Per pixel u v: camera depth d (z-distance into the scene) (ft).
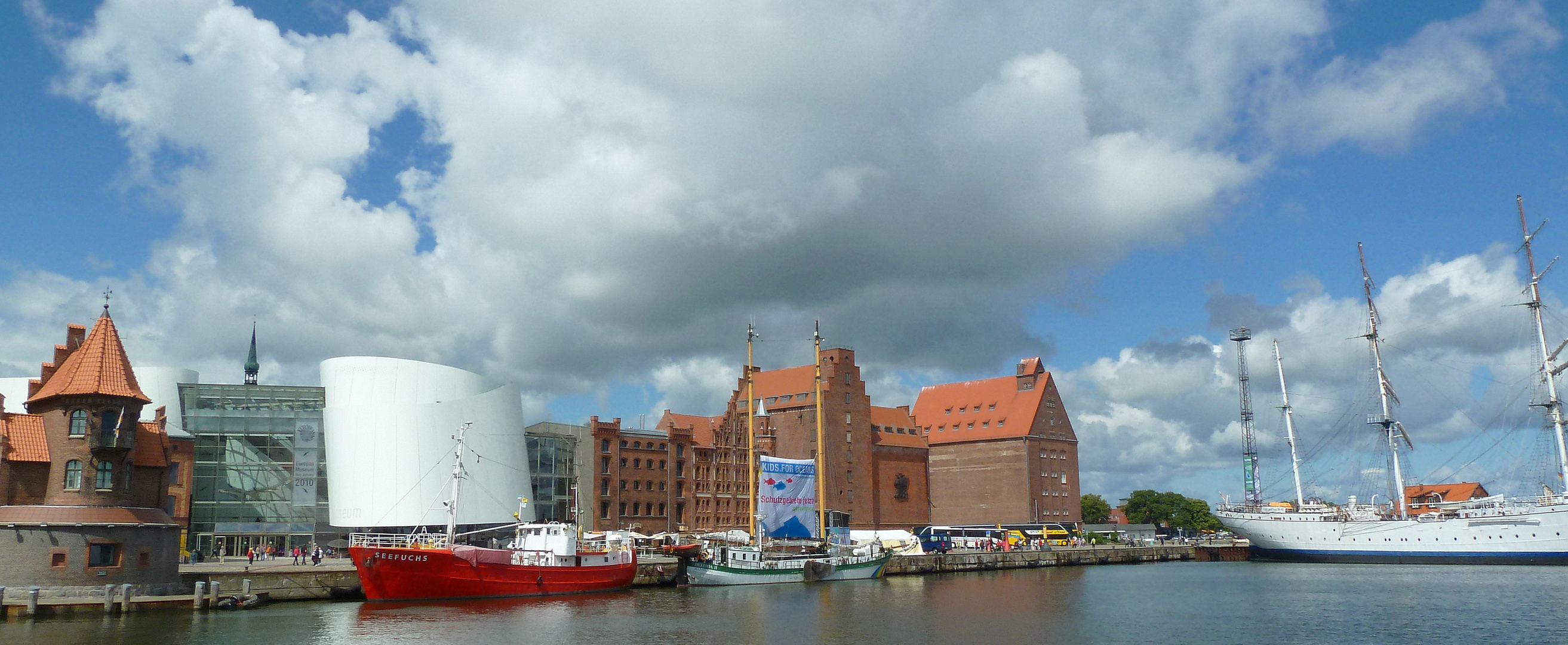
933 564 444.55
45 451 246.27
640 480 497.05
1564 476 444.96
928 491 620.08
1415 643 210.18
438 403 407.85
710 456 526.57
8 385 388.16
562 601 288.10
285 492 391.04
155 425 273.75
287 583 278.05
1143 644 212.02
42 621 225.76
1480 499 453.99
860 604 288.51
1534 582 349.00
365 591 274.77
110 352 256.52
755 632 227.20
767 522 362.94
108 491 247.70
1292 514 495.41
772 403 571.69
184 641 201.46
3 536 233.14
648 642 210.59
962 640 216.54
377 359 407.85
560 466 467.11
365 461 394.11
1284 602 291.79
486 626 231.30
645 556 385.91
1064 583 371.76
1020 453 608.60
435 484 399.03
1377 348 495.82
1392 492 492.95
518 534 315.99
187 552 352.69
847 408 559.79
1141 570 456.04
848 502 547.49
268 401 398.42
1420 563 451.12
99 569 242.99
